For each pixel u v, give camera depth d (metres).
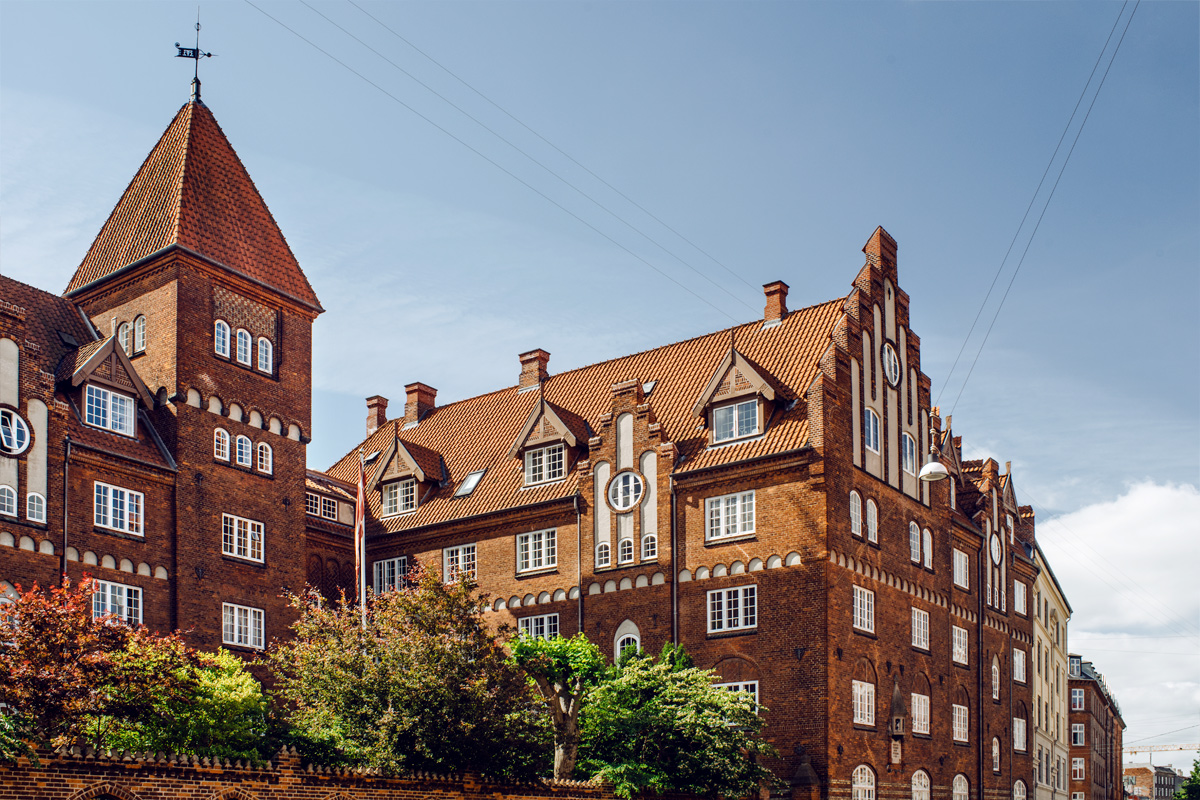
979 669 58.44
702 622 48.34
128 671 30.69
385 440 67.69
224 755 33.25
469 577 37.75
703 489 49.47
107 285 50.22
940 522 56.03
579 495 52.94
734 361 50.31
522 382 64.06
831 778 44.25
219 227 50.38
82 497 43.09
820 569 45.94
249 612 48.66
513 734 35.09
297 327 53.31
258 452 50.41
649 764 40.31
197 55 54.09
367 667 34.22
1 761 24.92
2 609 30.27
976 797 56.03
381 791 31.91
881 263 54.16
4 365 41.09
